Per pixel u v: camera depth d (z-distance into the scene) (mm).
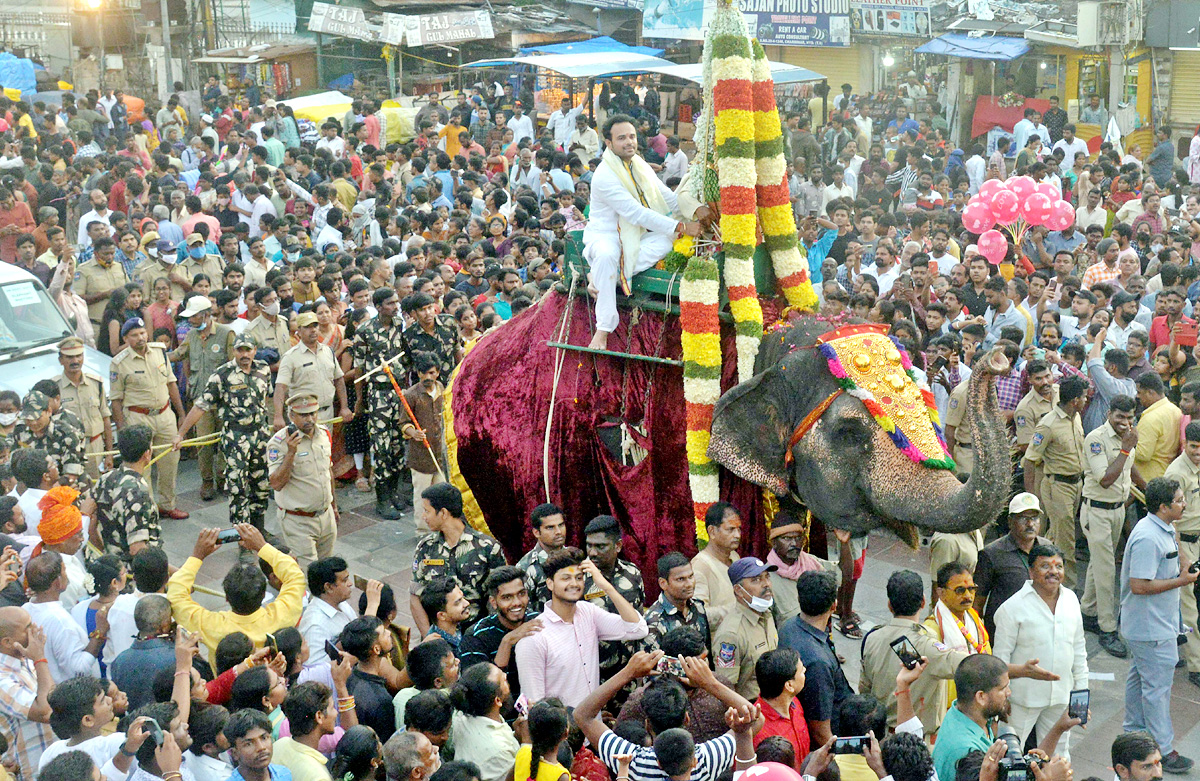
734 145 6535
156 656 5680
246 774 4578
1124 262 12180
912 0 24031
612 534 6328
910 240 13055
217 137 22219
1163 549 6805
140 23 29406
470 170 17266
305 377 9867
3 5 28891
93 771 4387
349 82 27500
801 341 6492
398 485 10672
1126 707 7125
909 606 5875
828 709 5641
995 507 5621
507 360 7828
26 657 5648
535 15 26891
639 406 7230
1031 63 23938
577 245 7570
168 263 12320
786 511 6770
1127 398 8078
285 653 5598
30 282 11234
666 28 24281
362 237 15766
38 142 20219
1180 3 21766
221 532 6430
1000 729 5289
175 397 10273
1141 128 22656
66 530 6781
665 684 5035
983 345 10234
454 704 5086
